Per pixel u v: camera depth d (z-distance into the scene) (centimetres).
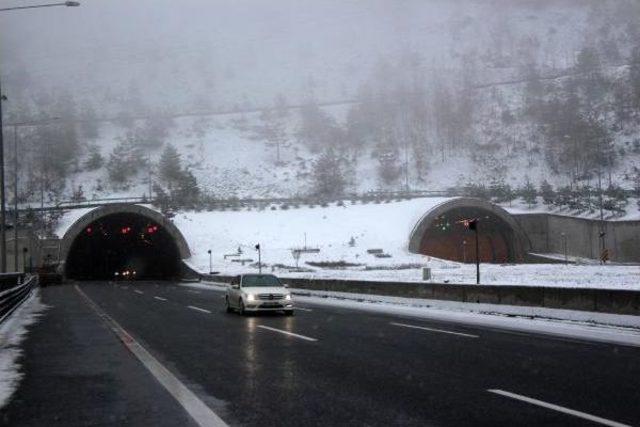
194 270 6725
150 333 1555
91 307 2612
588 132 12369
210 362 1070
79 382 905
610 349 1198
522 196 9812
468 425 635
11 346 1325
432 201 9062
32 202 11738
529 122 15050
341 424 644
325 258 7412
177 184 12125
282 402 749
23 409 735
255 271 6550
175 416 691
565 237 8269
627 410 694
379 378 902
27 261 7081
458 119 15525
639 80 14750
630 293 1528
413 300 2516
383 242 8019
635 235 7325
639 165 11450
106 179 13262
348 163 13962
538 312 1844
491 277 4378
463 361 1055
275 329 1622
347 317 2003
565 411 690
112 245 9444
